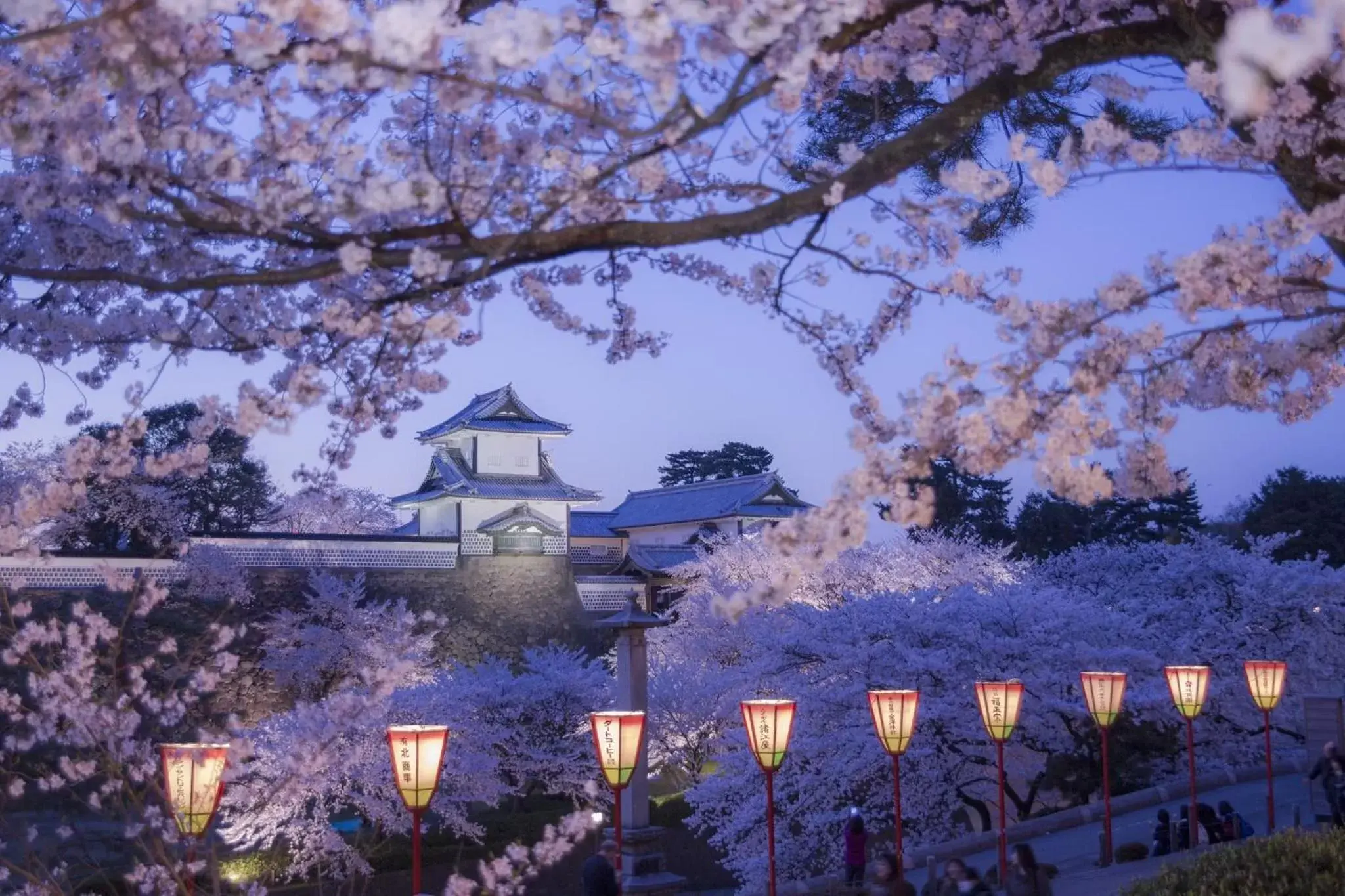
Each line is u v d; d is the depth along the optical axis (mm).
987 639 21484
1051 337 3541
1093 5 4133
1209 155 3936
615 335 5828
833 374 5184
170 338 4969
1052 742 22391
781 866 20062
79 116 3818
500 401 43250
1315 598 27375
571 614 42219
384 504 60594
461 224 3666
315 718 19656
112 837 10562
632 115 4152
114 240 5023
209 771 8188
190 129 4059
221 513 45719
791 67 3436
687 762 29734
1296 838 9727
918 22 4379
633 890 15430
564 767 28469
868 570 33875
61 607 29141
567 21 3611
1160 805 21922
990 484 53250
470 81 3373
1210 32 3760
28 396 6227
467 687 27750
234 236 4766
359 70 3402
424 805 8578
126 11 3158
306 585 34750
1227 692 25469
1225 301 3549
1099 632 23891
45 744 15367
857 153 4102
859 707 20906
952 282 4746
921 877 17984
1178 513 52312
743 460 78875
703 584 39344
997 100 4039
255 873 20281
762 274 5020
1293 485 51688
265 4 3166
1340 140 3613
